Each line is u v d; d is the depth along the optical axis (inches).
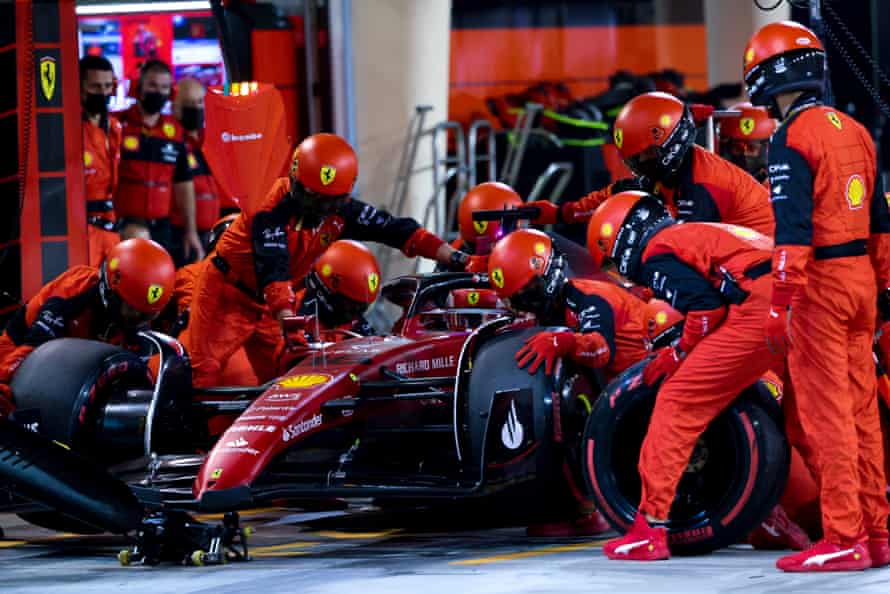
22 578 746.8
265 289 955.3
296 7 1761.8
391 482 832.9
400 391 889.5
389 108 1769.2
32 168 1338.6
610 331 854.5
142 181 1521.9
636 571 682.8
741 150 1206.9
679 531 733.9
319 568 739.4
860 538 676.1
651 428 724.0
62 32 1341.0
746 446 720.3
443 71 1817.2
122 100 1652.3
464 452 833.5
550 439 824.3
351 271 976.9
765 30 702.5
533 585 645.9
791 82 690.2
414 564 746.8
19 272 1334.9
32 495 760.3
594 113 2007.9
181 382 884.6
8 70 1334.9
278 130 1059.9
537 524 896.9
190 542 770.8
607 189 1032.8
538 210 1050.1
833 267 673.6
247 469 780.6
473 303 1066.7
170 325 1127.0
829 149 671.8
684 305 712.4
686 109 870.4
